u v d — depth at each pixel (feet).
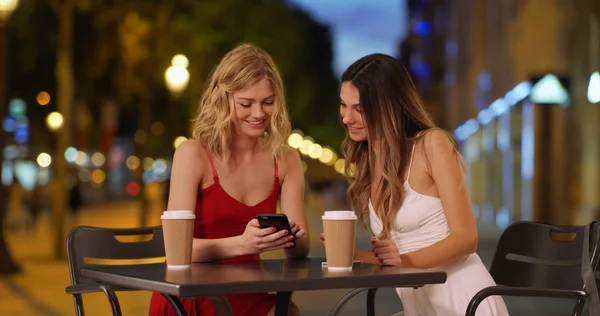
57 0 69.21
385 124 16.97
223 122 16.88
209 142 17.11
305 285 13.01
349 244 14.53
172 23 114.42
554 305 41.78
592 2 78.89
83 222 124.98
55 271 59.36
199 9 117.29
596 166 77.36
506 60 114.93
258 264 15.70
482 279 17.03
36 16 115.65
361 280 13.39
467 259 17.15
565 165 84.07
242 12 146.41
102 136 220.84
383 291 47.09
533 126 93.25
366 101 17.07
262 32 152.15
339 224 14.47
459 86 181.78
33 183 142.20
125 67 119.85
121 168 302.66
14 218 107.55
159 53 114.73
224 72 16.89
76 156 198.18
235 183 17.24
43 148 162.40
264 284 12.74
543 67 91.35
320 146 345.31
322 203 225.56
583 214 78.95
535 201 86.02
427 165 16.94
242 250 15.76
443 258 16.22
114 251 18.16
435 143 16.88
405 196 17.04
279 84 17.11
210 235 17.04
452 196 16.63
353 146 17.95
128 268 14.85
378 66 17.16
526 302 42.91
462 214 16.57
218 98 16.97
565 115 84.94
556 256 17.53
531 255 17.89
